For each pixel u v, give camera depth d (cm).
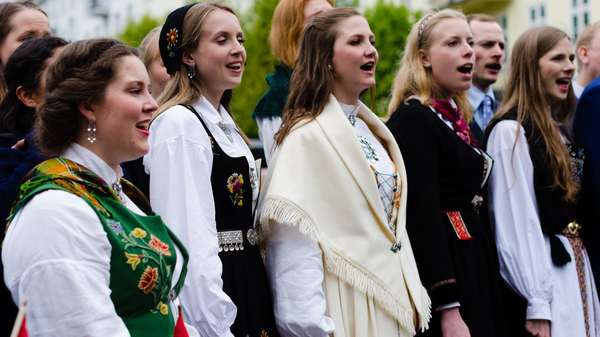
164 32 296
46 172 199
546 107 396
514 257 369
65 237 184
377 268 288
